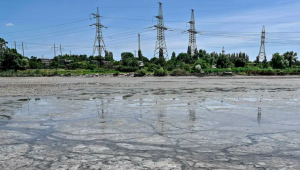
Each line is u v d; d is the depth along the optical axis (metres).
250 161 2.60
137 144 3.23
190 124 4.42
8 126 4.36
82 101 7.86
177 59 97.44
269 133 3.75
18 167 2.47
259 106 6.53
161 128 4.12
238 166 2.46
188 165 2.48
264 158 2.69
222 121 4.66
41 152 2.95
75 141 3.40
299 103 7.05
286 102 7.28
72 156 2.79
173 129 4.05
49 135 3.74
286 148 3.03
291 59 67.56
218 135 3.65
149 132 3.86
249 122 4.55
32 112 5.84
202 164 2.51
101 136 3.65
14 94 10.34
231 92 10.72
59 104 7.19
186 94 9.95
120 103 7.33
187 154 2.83
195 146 3.12
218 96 9.09
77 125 4.41
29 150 3.03
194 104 7.00
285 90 11.61
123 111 5.90
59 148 3.09
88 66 64.38
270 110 5.88
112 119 4.94
